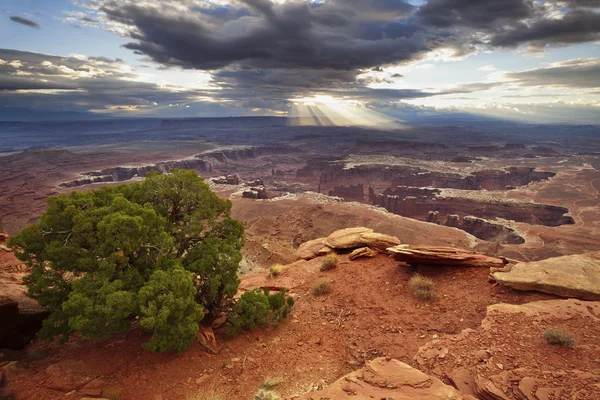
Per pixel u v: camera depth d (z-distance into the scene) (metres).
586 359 9.50
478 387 8.81
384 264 19.67
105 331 10.55
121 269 11.71
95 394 9.54
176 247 13.98
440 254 17.39
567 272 14.38
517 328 11.29
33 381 9.96
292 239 88.69
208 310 14.69
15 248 11.52
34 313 12.69
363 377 8.60
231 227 15.12
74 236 11.52
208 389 10.21
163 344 10.60
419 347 11.51
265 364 11.60
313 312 15.48
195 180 14.39
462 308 13.91
